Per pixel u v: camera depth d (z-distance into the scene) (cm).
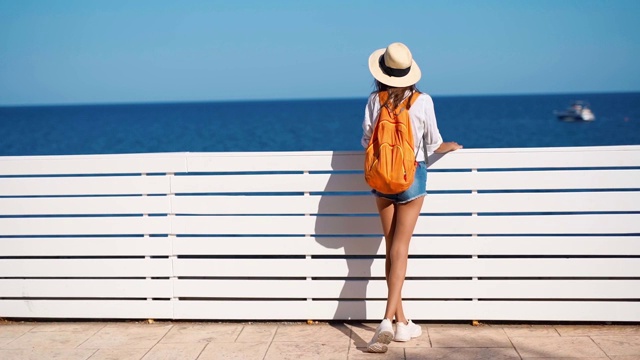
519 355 421
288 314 488
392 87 418
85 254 496
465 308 474
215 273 489
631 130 6000
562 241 462
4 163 493
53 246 498
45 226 497
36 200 496
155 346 453
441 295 475
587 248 461
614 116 8569
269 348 444
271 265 485
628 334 454
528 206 462
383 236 475
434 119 421
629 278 468
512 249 466
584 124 6988
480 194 464
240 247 484
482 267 470
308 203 477
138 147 4984
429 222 469
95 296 500
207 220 486
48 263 500
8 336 480
